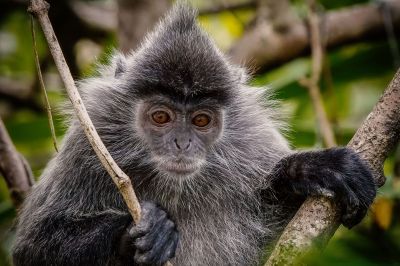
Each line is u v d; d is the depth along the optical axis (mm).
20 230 10406
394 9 15164
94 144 7797
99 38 17641
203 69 9773
